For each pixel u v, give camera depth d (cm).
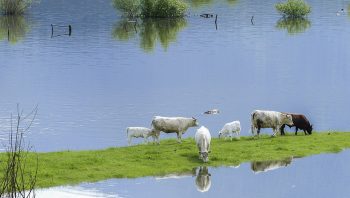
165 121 6994
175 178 5981
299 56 15988
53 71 14488
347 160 6575
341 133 7744
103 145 8525
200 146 6406
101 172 6034
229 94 12069
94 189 5616
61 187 5616
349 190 5691
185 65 15100
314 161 6525
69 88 12750
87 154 6538
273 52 16512
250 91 12344
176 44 17838
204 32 19650
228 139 7431
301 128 7612
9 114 10619
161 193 5594
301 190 5700
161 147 6869
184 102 11425
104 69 14688
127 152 6650
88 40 18588
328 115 10338
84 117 10350
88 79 13638
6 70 14612
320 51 16575
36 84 13138
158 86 12850
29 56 16338
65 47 17550
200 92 12244
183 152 6650
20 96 12050
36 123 9956
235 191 5675
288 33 19325
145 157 6456
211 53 16500
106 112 10719
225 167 6312
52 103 11456
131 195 5516
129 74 14125
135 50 17050
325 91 12281
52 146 8488
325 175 6097
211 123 9850
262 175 6088
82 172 6000
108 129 9538
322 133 7781
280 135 7638
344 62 15188
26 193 5375
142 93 12206
